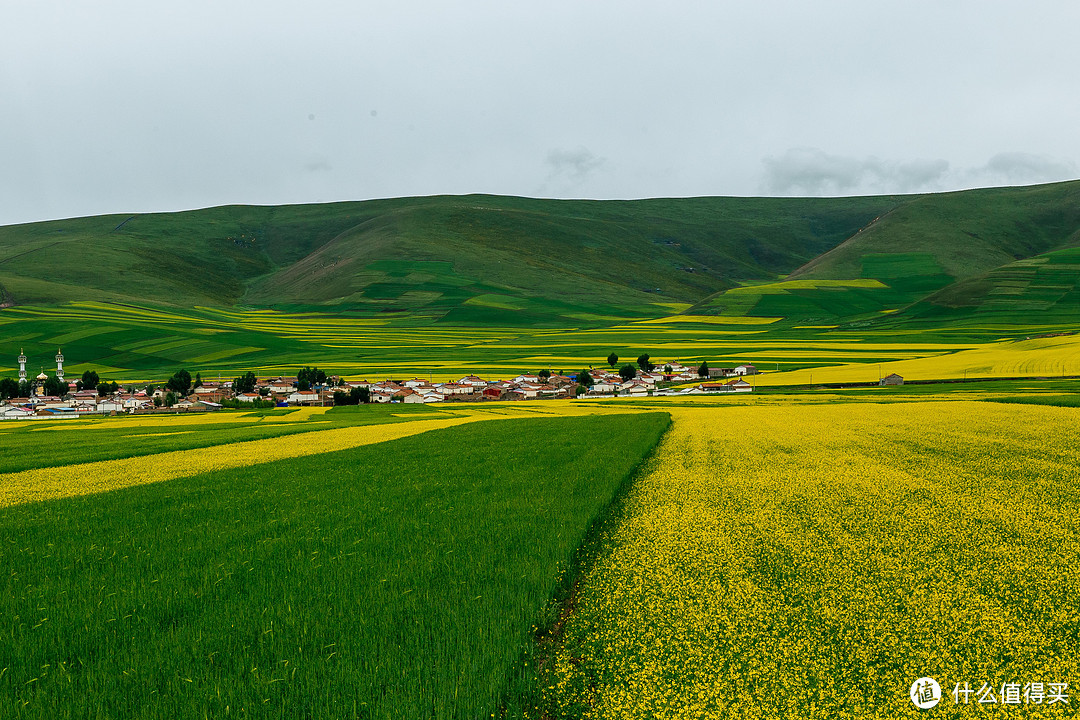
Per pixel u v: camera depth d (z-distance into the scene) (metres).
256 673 12.08
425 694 11.26
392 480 33.47
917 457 35.19
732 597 15.03
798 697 10.85
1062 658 12.15
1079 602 14.70
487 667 12.09
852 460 34.72
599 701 11.09
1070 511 22.78
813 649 12.44
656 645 12.66
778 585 15.84
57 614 15.52
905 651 12.40
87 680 12.12
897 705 10.70
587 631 13.55
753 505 24.69
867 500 24.95
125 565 19.47
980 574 16.39
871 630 13.13
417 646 13.03
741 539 19.84
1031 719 10.30
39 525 25.19
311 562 18.89
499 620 14.04
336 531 22.62
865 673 11.63
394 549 20.12
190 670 12.40
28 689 11.92
